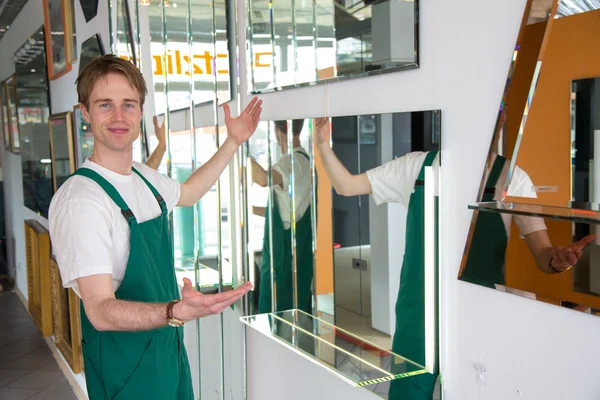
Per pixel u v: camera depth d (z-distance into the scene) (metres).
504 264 1.03
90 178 1.37
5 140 7.07
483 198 1.06
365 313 1.39
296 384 1.85
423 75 1.22
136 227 1.40
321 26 1.49
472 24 1.09
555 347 0.97
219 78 2.09
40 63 4.54
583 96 0.88
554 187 0.93
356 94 1.44
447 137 1.17
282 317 1.75
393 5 1.26
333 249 1.50
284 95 1.78
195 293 1.05
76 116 3.38
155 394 1.48
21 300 6.46
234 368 2.23
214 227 2.19
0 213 7.27
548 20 0.93
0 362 4.57
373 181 1.34
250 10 1.83
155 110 2.50
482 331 1.12
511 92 1.00
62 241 1.28
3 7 5.27
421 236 1.21
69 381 4.14
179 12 2.26
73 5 3.48
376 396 1.44
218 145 2.11
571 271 0.91
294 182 1.66
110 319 1.15
